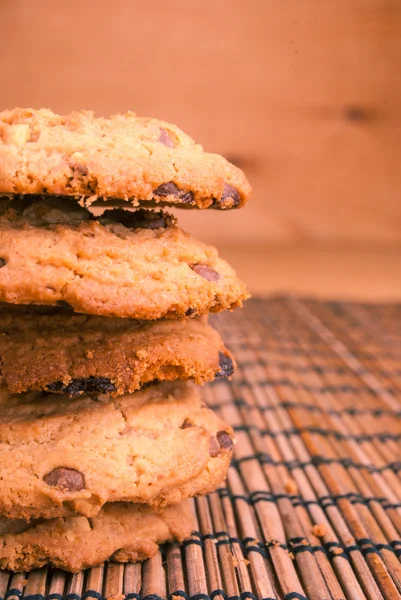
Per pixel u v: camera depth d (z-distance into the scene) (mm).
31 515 157
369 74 423
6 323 163
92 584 162
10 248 150
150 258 156
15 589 160
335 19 407
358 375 271
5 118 153
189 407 175
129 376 158
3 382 156
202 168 154
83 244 152
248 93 425
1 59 402
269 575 172
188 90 421
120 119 159
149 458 161
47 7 395
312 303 358
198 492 168
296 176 447
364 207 456
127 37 406
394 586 170
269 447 220
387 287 393
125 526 168
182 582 166
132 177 147
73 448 159
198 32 409
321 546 182
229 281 163
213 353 167
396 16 406
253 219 457
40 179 145
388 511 196
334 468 212
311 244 462
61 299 149
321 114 432
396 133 436
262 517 189
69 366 156
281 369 271
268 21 409
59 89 411
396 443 228
